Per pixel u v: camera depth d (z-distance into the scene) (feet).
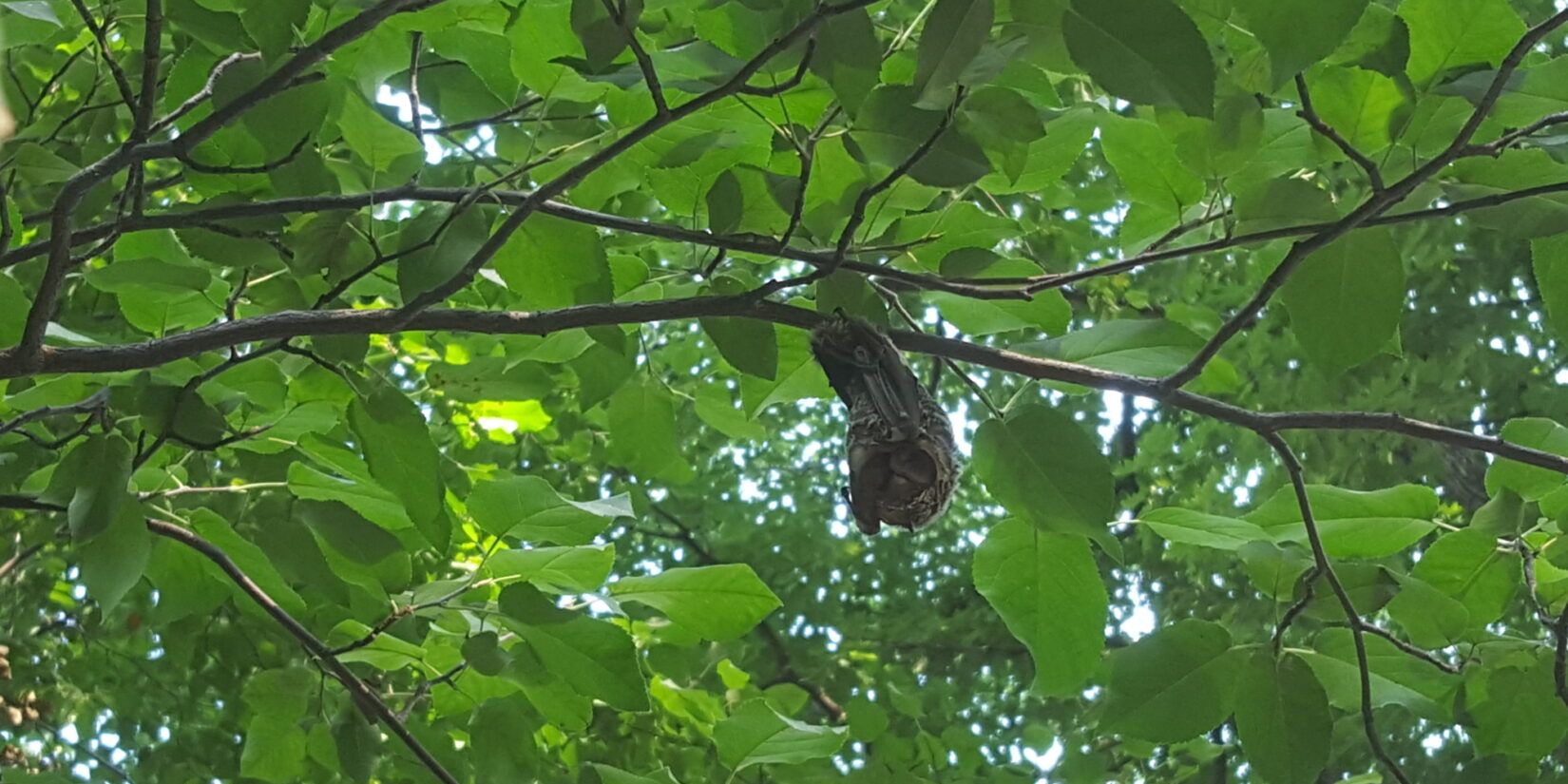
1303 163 2.51
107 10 2.93
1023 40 2.02
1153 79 1.96
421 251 2.39
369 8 2.36
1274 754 2.52
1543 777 2.99
